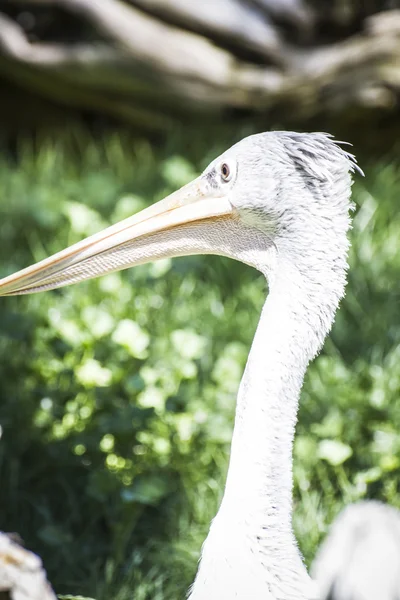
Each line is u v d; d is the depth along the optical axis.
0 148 16.45
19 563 5.77
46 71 15.09
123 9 14.52
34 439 9.55
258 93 14.72
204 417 9.49
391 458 9.12
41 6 14.77
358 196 13.87
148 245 6.42
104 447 9.05
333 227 5.91
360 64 14.25
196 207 6.29
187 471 9.24
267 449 5.74
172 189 13.81
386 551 5.14
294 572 5.69
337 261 5.93
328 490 9.14
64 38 15.13
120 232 6.43
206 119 15.25
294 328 5.88
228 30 14.52
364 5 14.50
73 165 15.31
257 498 5.70
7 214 13.65
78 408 9.47
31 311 11.23
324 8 14.46
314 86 14.52
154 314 11.45
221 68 14.64
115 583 8.50
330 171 5.89
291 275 5.95
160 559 8.62
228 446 9.46
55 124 16.53
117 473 8.98
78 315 10.98
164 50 14.59
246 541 5.67
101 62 14.77
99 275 6.52
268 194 5.98
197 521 9.05
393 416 9.69
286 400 5.82
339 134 15.16
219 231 6.27
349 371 10.64
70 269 6.50
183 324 11.34
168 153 15.26
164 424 9.21
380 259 12.67
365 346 11.23
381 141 15.14
